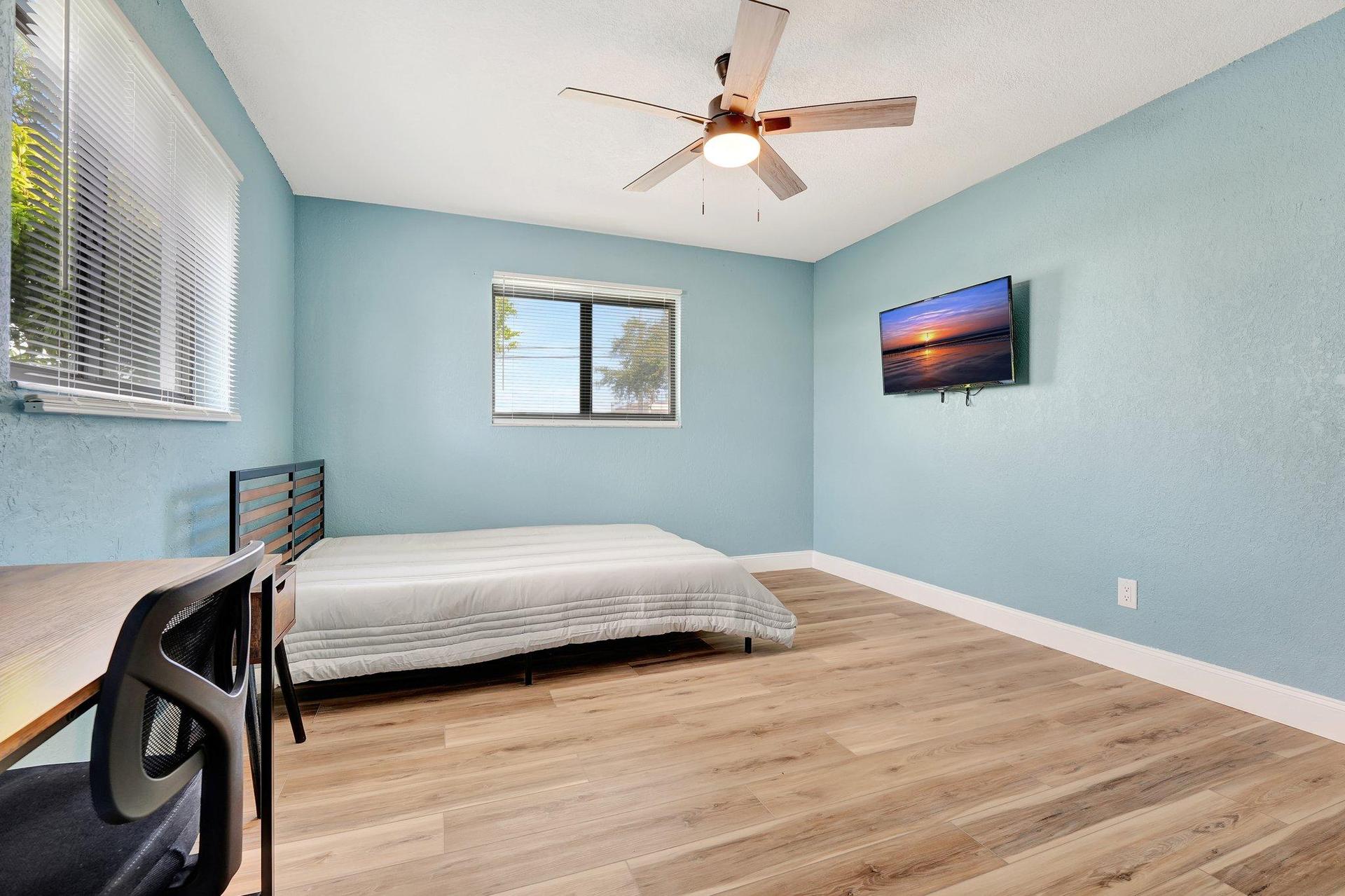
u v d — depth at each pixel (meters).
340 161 3.04
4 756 0.47
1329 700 2.00
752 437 4.58
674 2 1.94
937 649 2.89
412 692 2.38
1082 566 2.78
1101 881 1.33
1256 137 2.18
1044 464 2.96
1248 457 2.21
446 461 3.75
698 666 2.67
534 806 1.61
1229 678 2.24
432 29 2.07
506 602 2.41
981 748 1.93
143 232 1.66
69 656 0.67
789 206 3.64
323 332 3.50
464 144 2.87
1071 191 2.82
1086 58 2.22
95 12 1.40
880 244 4.06
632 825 1.53
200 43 2.08
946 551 3.55
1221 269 2.28
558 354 4.05
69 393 1.36
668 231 4.09
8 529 1.16
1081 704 2.26
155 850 0.71
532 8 1.96
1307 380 2.05
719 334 4.47
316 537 3.30
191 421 2.02
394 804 1.62
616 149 2.92
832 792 1.68
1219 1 1.93
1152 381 2.51
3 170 1.12
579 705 2.26
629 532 3.62
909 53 2.19
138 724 0.59
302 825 1.52
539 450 3.97
